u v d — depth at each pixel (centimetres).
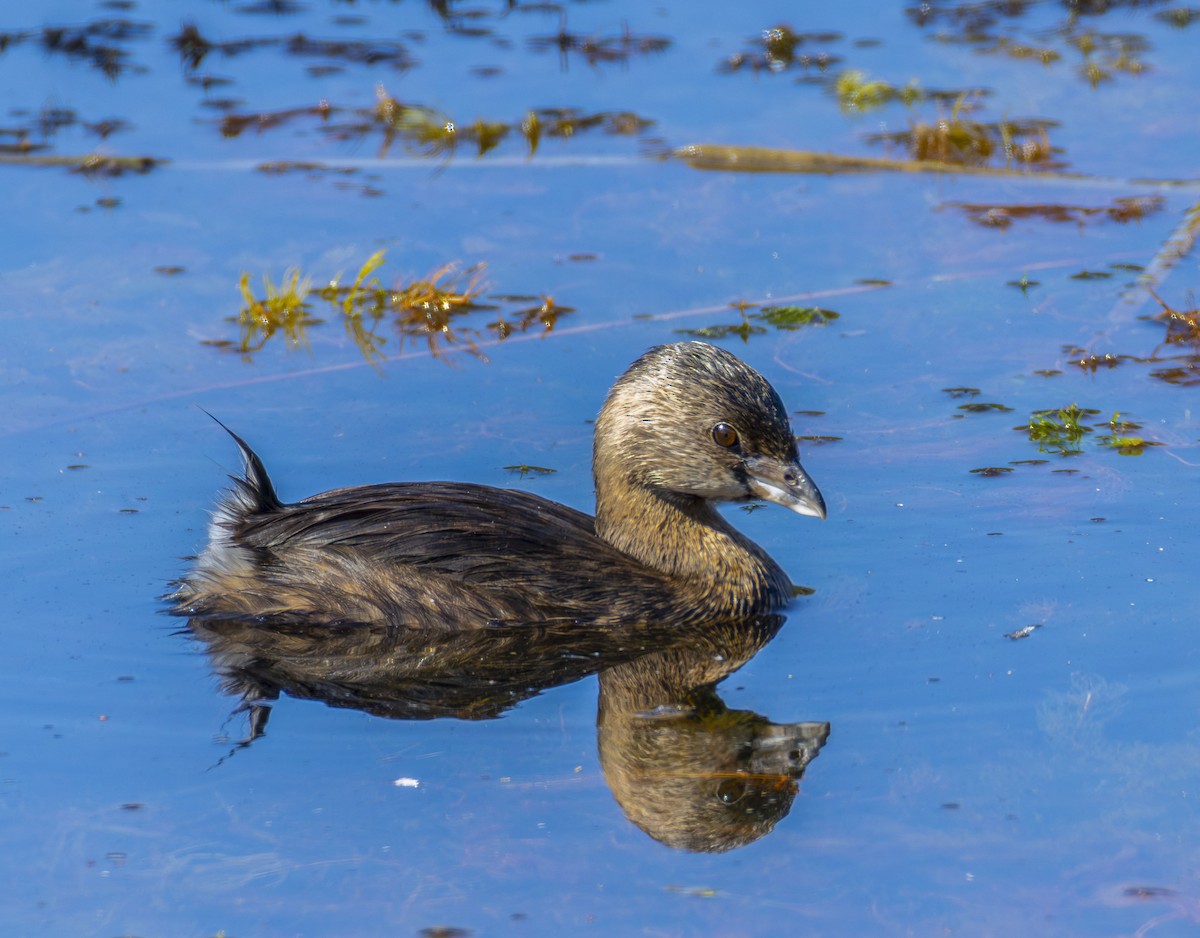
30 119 2188
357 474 1352
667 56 2420
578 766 941
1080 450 1373
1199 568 1160
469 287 1705
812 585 1188
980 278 1753
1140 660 1037
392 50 2436
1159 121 2177
